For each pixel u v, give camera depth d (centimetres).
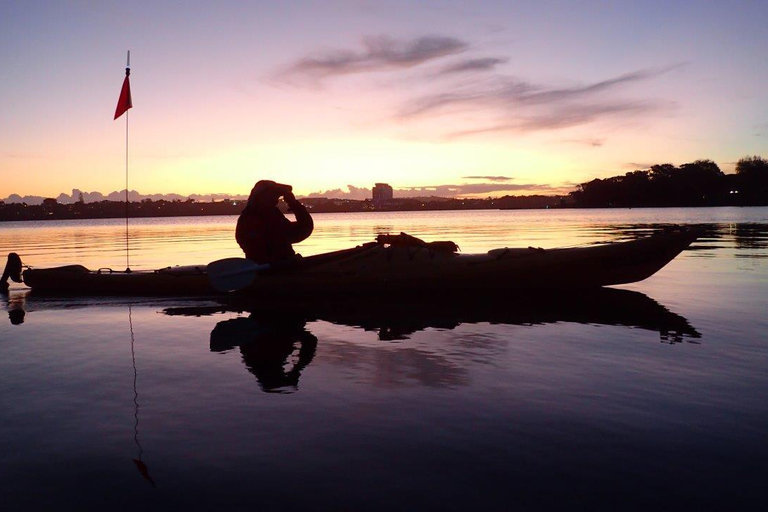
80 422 288
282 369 387
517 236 2095
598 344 445
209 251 1552
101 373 383
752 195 10669
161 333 521
